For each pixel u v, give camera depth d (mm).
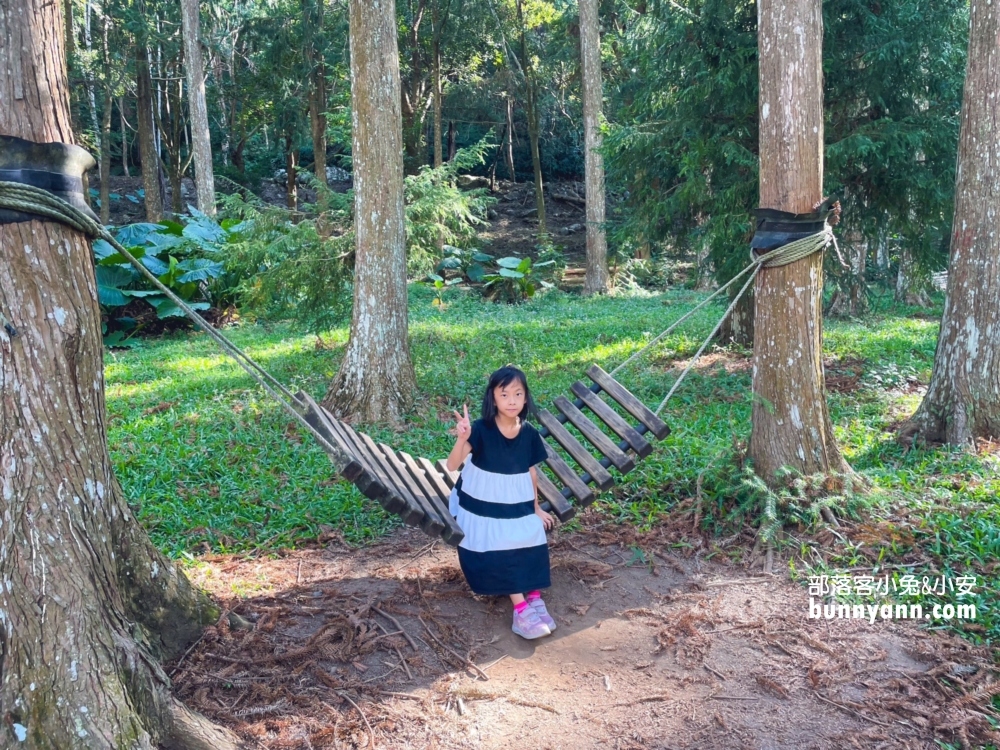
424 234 13078
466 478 4004
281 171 38156
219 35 27750
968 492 5277
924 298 16562
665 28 10453
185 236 15930
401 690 3389
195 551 4910
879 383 8602
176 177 30422
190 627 3574
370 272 7930
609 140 11219
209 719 3105
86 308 3012
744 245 10406
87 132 27656
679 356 10750
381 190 7840
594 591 4328
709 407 7941
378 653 3656
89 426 3033
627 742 3084
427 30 25766
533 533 3881
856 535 4707
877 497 4949
